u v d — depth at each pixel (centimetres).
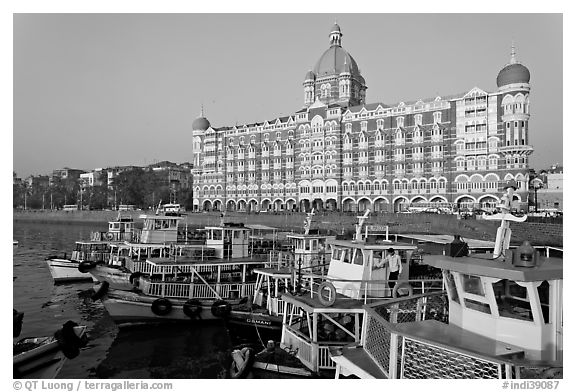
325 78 10906
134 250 3650
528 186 7112
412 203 8400
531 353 962
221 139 11831
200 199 12169
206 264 2730
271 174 10769
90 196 14850
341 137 9562
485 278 1030
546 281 992
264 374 1641
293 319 2044
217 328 2573
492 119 7488
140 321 2556
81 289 3941
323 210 9306
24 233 9469
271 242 3953
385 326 1112
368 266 1880
